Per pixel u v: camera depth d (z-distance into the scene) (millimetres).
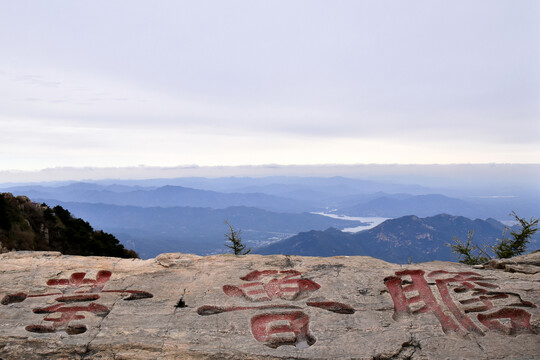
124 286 8203
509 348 6047
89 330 6555
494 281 8273
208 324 6773
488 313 6941
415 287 8055
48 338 6289
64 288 8141
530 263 9359
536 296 7488
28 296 7750
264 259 9812
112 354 6008
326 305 7480
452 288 7965
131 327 6645
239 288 8109
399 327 6629
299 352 5996
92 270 8922
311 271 8953
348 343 6199
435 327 6633
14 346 6117
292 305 7441
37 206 27609
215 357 5938
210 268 9195
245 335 6480
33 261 9539
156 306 7379
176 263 9516
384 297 7672
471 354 5918
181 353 6008
